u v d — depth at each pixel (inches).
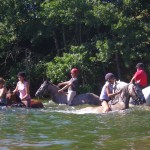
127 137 655.8
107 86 1069.1
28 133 699.4
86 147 577.0
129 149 560.4
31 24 1819.6
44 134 688.4
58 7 1716.3
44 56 1876.2
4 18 1824.6
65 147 578.2
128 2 1673.2
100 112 1031.0
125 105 1052.5
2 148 569.9
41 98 1588.3
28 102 1174.3
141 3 1740.9
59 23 1798.7
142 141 618.5
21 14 1807.3
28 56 1846.7
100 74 1740.9
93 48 1705.2
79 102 1298.0
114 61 1790.1
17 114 987.9
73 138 649.6
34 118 909.2
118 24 1596.9
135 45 1611.7
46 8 1736.0
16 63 1893.5
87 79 1716.3
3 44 1831.9
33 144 599.2
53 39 1947.6
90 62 1691.7
